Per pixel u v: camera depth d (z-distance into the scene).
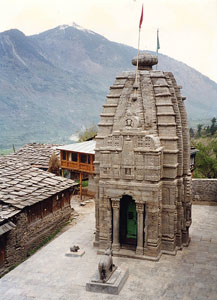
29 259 19.22
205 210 28.88
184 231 20.88
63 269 17.92
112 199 19.31
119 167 19.06
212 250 20.30
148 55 21.30
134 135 18.58
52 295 15.32
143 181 18.66
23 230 21.91
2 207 21.09
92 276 16.20
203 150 44.97
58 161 37.69
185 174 20.86
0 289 15.94
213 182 31.41
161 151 18.77
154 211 18.47
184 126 20.84
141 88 20.25
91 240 22.14
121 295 15.23
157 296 15.12
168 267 17.92
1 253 20.14
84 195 38.06
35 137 152.75
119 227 20.47
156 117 19.70
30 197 23.11
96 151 20.62
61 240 22.20
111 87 21.11
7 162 28.94
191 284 16.17
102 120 20.75
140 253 19.03
